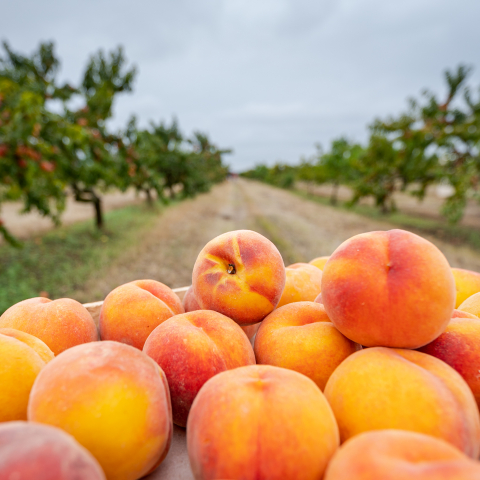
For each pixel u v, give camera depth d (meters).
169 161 20.91
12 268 7.20
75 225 12.62
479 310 1.40
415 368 0.90
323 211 20.02
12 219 14.35
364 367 0.94
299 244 10.07
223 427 0.76
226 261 1.46
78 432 0.77
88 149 8.86
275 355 1.22
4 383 0.91
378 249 1.10
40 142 6.39
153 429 0.86
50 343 1.29
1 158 5.63
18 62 8.96
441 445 0.64
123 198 25.78
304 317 1.35
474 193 11.81
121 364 0.89
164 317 1.46
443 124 11.19
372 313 1.02
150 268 7.69
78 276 6.88
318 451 0.74
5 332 1.10
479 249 10.19
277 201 27.36
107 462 0.79
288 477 0.71
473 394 1.01
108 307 1.51
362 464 0.60
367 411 0.85
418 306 0.98
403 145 13.08
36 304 1.44
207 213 17.98
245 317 1.42
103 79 9.90
